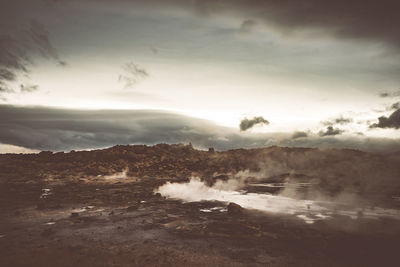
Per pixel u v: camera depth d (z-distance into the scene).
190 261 8.55
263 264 8.34
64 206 16.06
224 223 12.25
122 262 8.52
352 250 9.41
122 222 12.86
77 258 8.83
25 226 12.35
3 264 8.46
